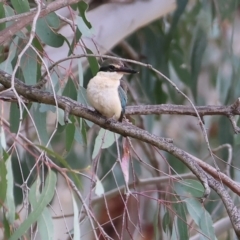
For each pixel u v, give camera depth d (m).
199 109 6.26
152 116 11.44
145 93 11.04
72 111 5.56
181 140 13.70
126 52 11.05
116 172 10.63
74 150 11.12
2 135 5.09
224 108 6.14
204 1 11.69
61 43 6.86
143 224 12.55
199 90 13.39
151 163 11.10
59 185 13.43
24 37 6.83
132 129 5.38
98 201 10.09
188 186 6.87
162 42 10.89
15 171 8.83
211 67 12.75
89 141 11.65
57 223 12.87
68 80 6.99
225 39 11.24
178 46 11.68
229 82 11.16
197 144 13.60
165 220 7.13
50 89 7.12
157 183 9.83
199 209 6.82
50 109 6.85
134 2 9.49
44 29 6.80
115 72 5.87
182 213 7.01
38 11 4.91
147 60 10.93
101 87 5.79
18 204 8.90
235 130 6.06
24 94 5.62
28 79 6.92
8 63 6.96
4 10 6.77
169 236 7.65
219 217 10.38
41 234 5.38
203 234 6.29
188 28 12.21
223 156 10.15
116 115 5.87
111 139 6.79
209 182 5.00
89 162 11.39
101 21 9.23
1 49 7.47
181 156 5.08
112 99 5.74
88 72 9.57
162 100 11.02
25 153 8.83
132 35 11.06
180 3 9.90
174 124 13.98
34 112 7.23
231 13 10.52
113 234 12.35
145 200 12.48
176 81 12.91
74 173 5.30
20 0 6.48
